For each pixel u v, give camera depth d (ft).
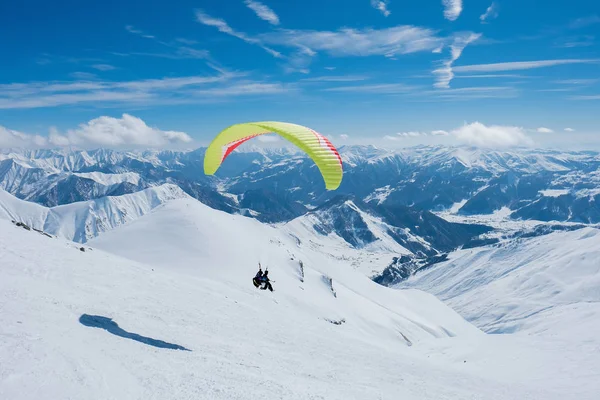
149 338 55.47
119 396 35.19
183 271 203.31
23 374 33.50
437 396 63.36
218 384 43.50
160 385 39.86
